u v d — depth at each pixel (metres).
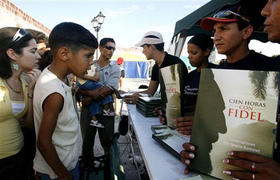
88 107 2.26
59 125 0.97
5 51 1.02
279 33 0.73
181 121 1.04
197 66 1.69
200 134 0.67
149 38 2.21
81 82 2.07
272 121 0.53
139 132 1.21
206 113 0.65
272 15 0.72
